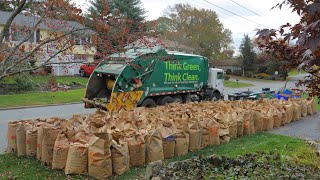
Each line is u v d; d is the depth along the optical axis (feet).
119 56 29.48
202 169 17.10
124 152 19.15
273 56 10.05
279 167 17.98
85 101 42.01
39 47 13.87
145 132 21.52
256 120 32.27
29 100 58.44
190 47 133.80
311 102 45.62
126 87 39.86
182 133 23.16
